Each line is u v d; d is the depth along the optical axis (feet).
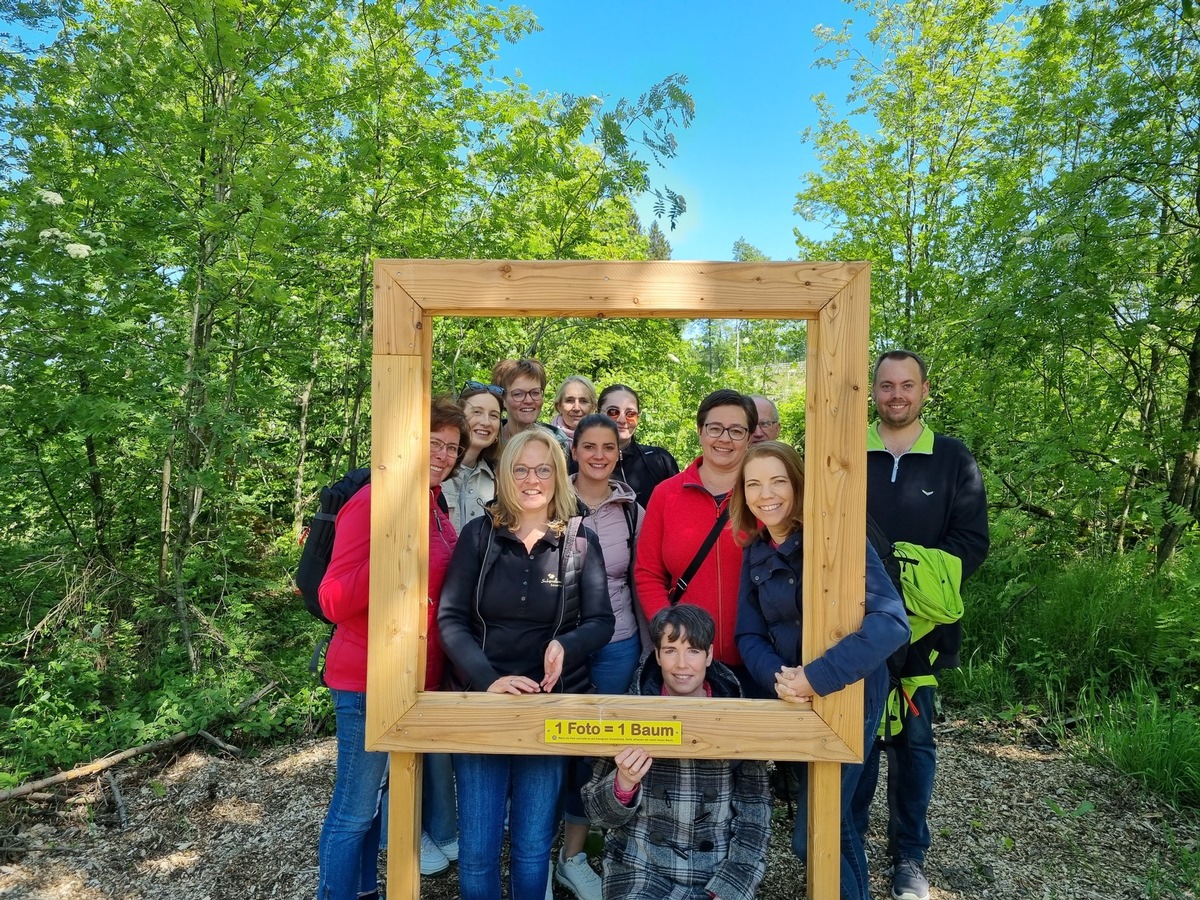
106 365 14.53
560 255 19.92
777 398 42.86
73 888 9.10
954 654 8.66
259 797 11.41
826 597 6.60
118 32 15.29
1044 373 17.40
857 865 7.63
